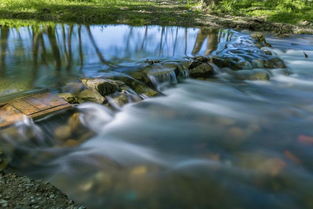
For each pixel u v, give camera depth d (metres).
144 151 3.85
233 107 5.67
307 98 6.34
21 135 3.60
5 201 2.49
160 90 6.34
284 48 10.62
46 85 5.35
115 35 11.02
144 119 4.84
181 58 7.73
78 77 5.86
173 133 4.43
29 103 4.33
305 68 8.48
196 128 4.64
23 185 2.78
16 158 3.24
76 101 4.66
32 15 14.37
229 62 7.81
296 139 4.41
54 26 12.12
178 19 15.31
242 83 7.14
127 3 21.86
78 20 14.00
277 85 7.14
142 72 6.40
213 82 7.04
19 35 10.07
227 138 4.36
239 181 3.30
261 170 3.54
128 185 3.07
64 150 3.63
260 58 8.41
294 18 16.88
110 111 4.77
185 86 6.66
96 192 2.89
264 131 4.65
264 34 13.34
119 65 6.92
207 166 3.57
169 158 3.72
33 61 7.04
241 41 10.52
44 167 3.21
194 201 2.94
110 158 3.57
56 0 19.47
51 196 2.68
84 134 4.09
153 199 2.89
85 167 3.31
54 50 8.27
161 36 11.21
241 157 3.83
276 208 2.94
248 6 20.42
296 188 3.25
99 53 8.18
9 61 6.95
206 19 15.66
